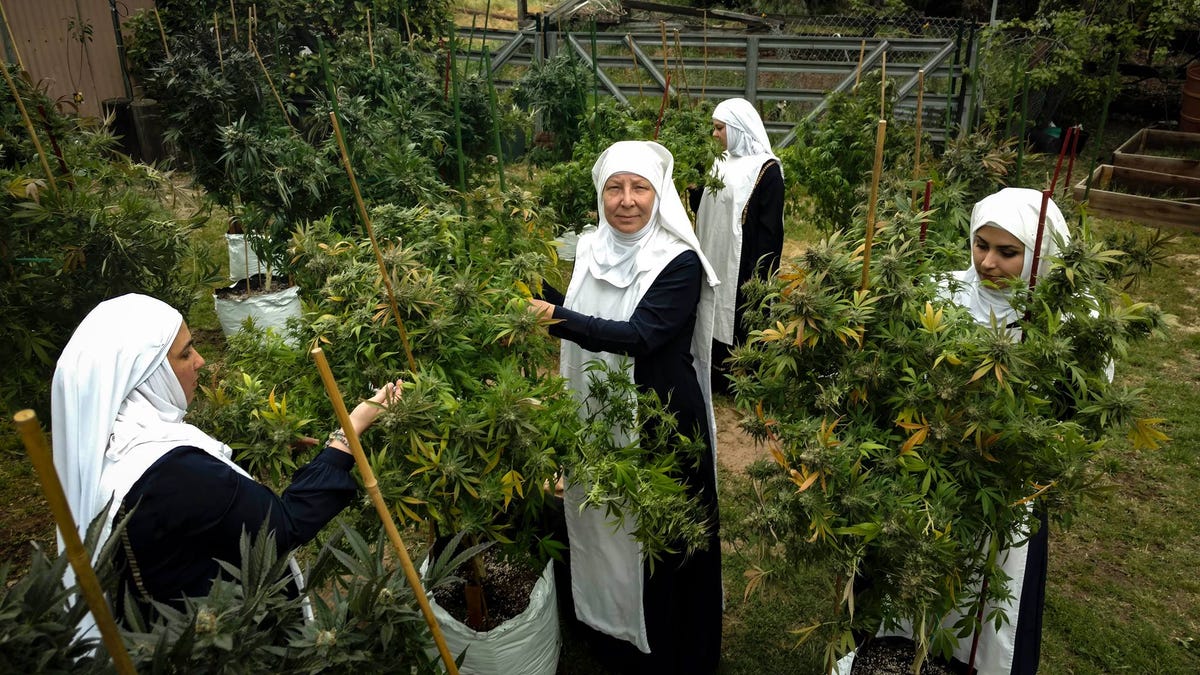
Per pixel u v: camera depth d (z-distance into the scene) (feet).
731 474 13.94
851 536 6.47
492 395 7.02
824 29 37.50
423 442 6.81
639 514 7.67
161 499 5.69
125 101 29.27
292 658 4.99
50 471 3.47
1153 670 10.20
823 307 6.47
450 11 25.52
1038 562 8.02
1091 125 33.55
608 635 9.71
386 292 7.29
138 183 11.43
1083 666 10.28
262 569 5.07
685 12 35.42
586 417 9.21
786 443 6.81
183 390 6.51
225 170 14.32
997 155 12.53
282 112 15.62
